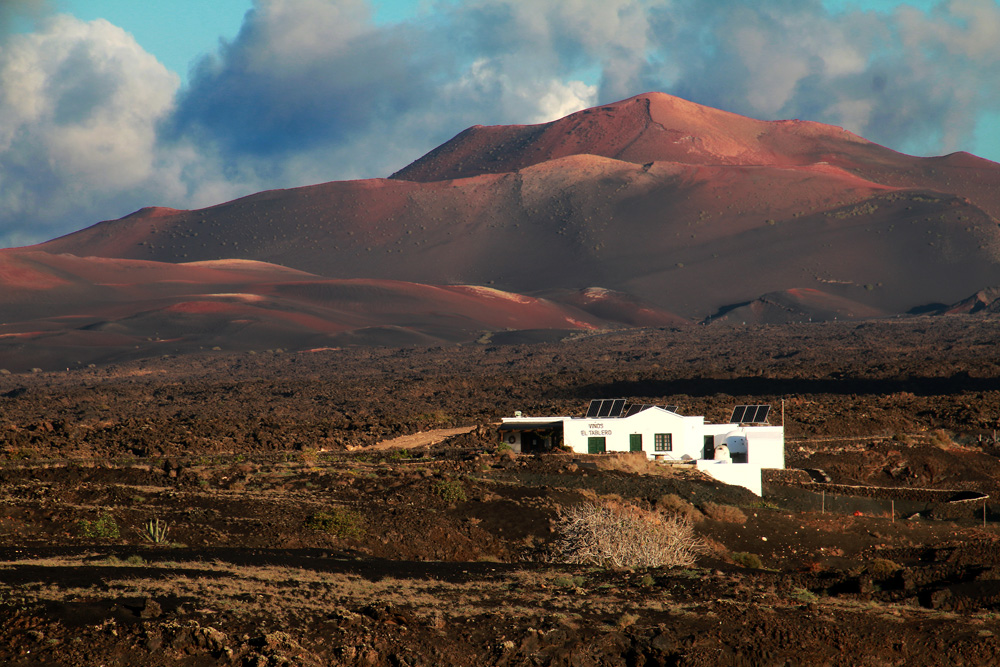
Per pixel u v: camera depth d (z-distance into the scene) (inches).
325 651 1175.6
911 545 2529.5
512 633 1293.1
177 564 1501.0
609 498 2566.4
